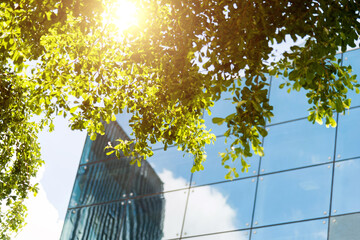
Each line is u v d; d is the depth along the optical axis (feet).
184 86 23.20
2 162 35.22
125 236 51.13
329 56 21.33
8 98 32.30
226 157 22.66
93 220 54.08
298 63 21.02
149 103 27.37
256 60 21.24
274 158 48.14
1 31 24.81
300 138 48.26
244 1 20.62
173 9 23.65
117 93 27.45
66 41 26.04
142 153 28.37
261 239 43.52
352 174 43.11
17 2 23.09
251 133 21.43
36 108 30.25
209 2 22.67
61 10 22.56
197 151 28.81
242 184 47.96
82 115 27.43
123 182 55.26
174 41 23.91
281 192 45.37
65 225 55.16
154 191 52.70
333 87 22.02
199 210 48.70
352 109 47.39
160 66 24.84
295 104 51.13
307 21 20.80
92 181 57.36
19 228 39.09
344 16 20.39
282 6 20.52
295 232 42.24
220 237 45.75
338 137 46.29
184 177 52.03
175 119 27.20
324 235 40.73
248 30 20.62
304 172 45.62
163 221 49.93
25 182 36.04
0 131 33.40
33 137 35.68
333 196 42.60
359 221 39.93
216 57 21.76
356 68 49.55
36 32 23.99
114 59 26.71
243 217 45.73
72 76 27.02
